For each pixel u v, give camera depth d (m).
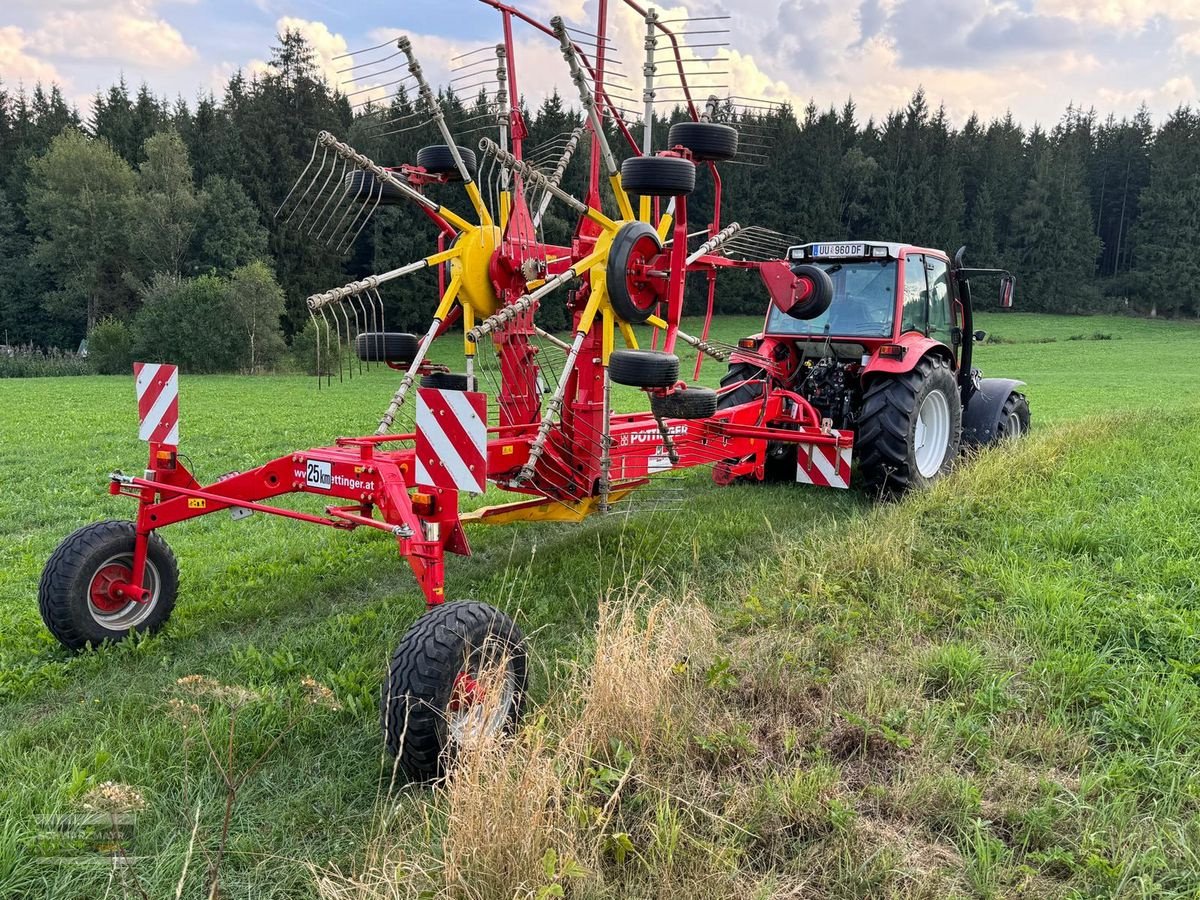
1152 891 2.35
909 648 3.88
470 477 3.22
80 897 2.45
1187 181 65.12
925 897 2.36
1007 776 2.88
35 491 8.80
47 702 3.73
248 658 4.00
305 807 2.87
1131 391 23.55
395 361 4.77
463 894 2.22
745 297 44.81
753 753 2.99
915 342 7.15
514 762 2.59
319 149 4.39
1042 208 66.75
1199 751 2.98
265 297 38.16
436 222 5.11
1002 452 7.42
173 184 46.84
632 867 2.46
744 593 4.60
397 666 3.00
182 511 4.26
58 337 49.16
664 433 4.68
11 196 53.09
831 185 58.03
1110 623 3.98
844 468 6.92
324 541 6.37
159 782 2.98
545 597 4.80
